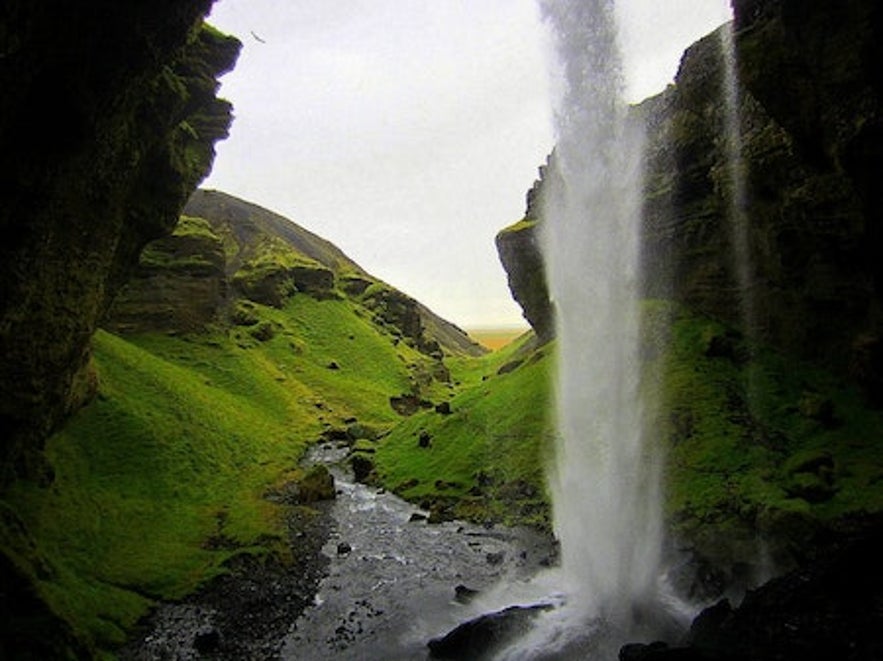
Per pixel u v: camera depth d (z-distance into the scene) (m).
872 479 28.89
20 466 30.33
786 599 18.62
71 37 19.77
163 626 25.59
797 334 42.12
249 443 58.38
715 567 26.75
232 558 32.22
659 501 32.19
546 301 69.81
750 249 45.84
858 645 15.57
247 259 144.88
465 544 36.59
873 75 24.25
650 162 56.84
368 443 67.06
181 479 43.34
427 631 25.48
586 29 35.38
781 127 36.12
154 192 37.97
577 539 30.73
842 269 36.97
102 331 64.50
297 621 26.58
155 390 55.75
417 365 124.88
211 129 47.66
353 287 156.38
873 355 34.91
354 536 38.53
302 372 96.62
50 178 22.45
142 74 24.77
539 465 43.88
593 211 36.22
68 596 24.41
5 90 18.16
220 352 84.56
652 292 55.53
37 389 28.30
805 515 26.86
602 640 22.75
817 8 25.42
